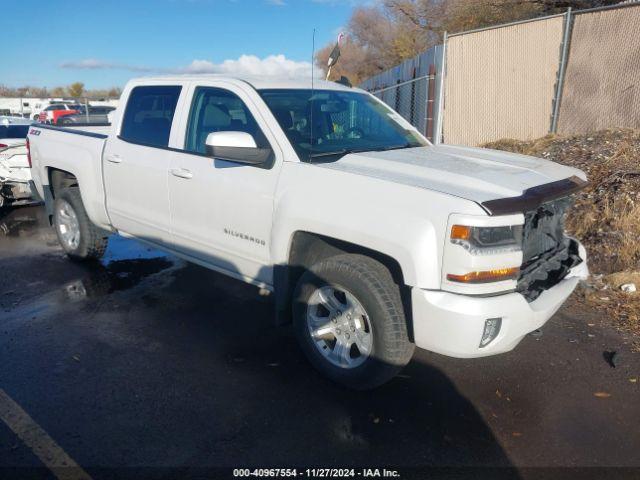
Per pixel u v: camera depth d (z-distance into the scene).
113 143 5.18
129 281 5.55
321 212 3.39
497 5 17.08
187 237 4.52
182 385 3.62
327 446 3.03
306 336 3.71
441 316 2.95
